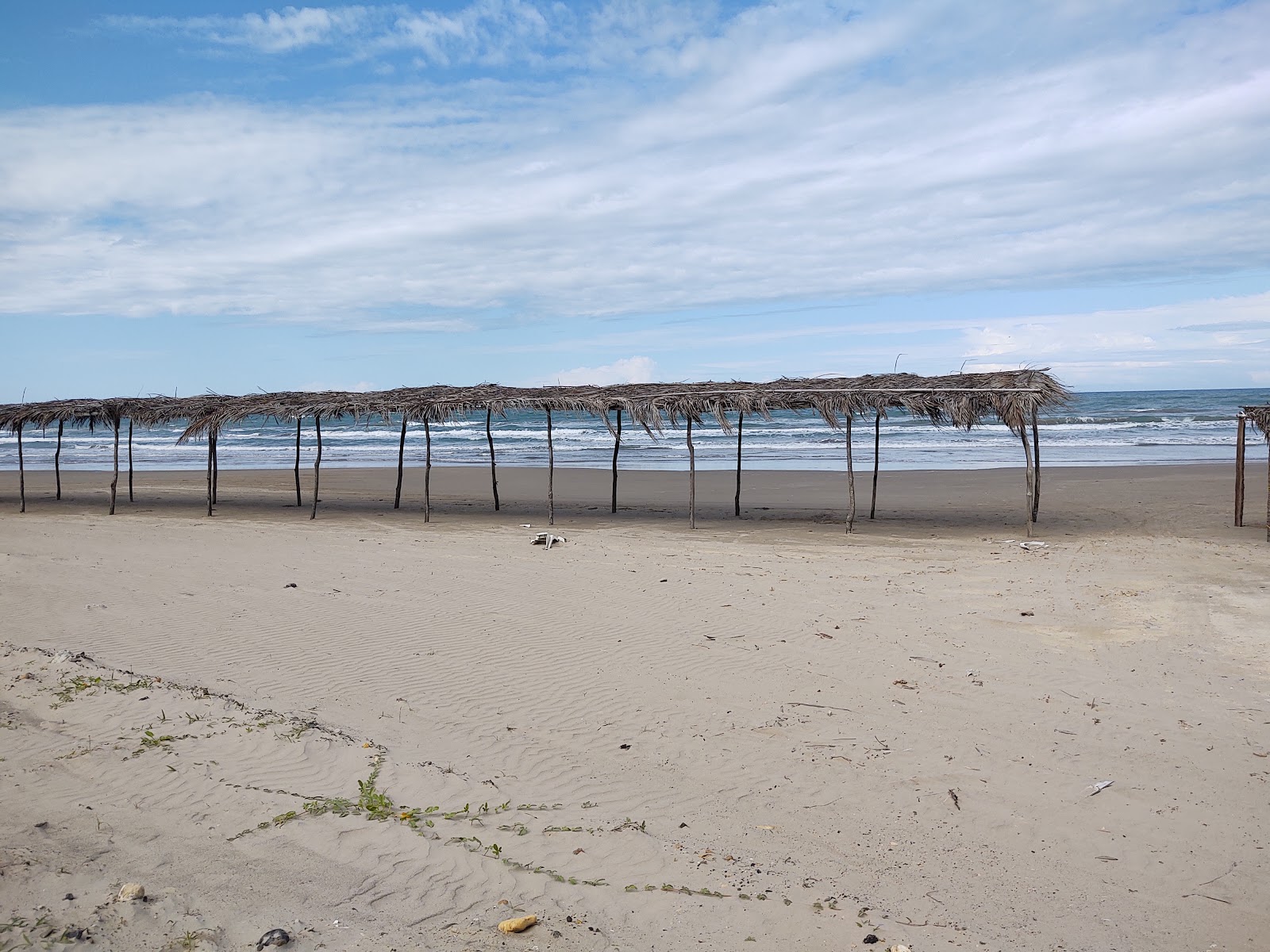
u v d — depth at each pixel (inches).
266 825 198.5
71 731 257.4
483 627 372.2
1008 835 197.0
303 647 345.4
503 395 707.4
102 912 161.3
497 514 765.3
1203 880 178.4
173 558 537.6
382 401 727.7
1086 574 461.1
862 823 203.2
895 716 268.1
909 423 2097.7
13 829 194.9
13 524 711.7
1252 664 310.0
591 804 212.4
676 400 657.0
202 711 273.3
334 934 156.2
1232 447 1414.9
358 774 228.4
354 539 614.5
